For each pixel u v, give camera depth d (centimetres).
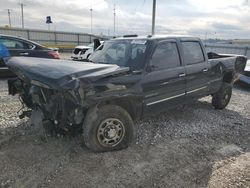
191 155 340
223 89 551
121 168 300
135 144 367
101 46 480
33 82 313
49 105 324
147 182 274
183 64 431
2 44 830
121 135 341
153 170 299
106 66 323
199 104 607
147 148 356
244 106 616
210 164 318
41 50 916
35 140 365
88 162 310
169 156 335
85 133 318
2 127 408
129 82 333
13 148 339
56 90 295
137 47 396
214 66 508
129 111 360
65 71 290
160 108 398
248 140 402
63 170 291
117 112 330
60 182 268
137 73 351
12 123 426
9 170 287
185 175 290
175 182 276
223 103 568
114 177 281
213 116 520
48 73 289
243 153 353
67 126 325
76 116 306
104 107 324
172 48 418
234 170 304
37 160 311
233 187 268
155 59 382
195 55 469
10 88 432
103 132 326
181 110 550
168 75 393
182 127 445
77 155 326
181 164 315
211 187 268
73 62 364
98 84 295
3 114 471
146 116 384
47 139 358
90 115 316
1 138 368
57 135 359
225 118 511
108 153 334
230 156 342
